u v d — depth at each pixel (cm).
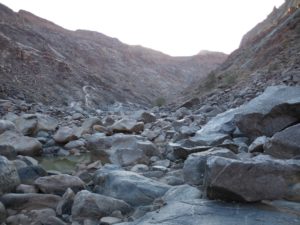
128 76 8675
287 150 643
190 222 416
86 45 8750
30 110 2108
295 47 2702
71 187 573
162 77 10556
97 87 5294
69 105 3641
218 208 446
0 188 536
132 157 840
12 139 973
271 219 413
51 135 1209
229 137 885
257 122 870
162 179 642
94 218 482
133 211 505
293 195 468
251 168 457
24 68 4175
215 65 14138
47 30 8025
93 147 1039
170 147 902
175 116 1848
